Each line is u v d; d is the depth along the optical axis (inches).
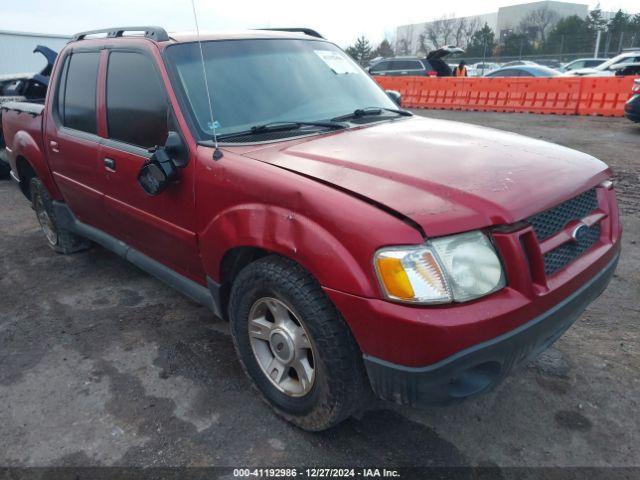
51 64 321.7
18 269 188.9
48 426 108.1
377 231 78.8
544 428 103.0
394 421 105.9
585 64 1008.2
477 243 80.7
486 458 96.3
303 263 87.3
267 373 106.0
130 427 106.7
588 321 139.5
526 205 84.5
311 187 88.2
